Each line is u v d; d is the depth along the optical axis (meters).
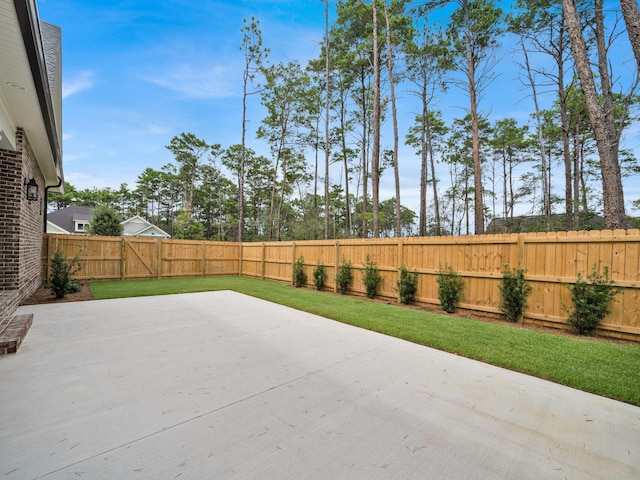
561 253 5.29
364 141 22.78
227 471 1.84
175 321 5.55
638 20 5.14
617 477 1.88
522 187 26.31
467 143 25.53
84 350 3.94
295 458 1.97
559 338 4.64
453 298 6.49
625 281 4.63
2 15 2.86
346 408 2.62
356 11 16.97
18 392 2.78
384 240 8.11
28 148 6.86
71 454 1.96
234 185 38.97
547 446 2.17
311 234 21.70
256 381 3.13
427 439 2.21
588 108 6.55
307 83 22.25
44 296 7.62
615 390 3.00
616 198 6.27
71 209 29.09
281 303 7.42
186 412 2.50
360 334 4.91
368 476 1.83
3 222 5.91
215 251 13.73
